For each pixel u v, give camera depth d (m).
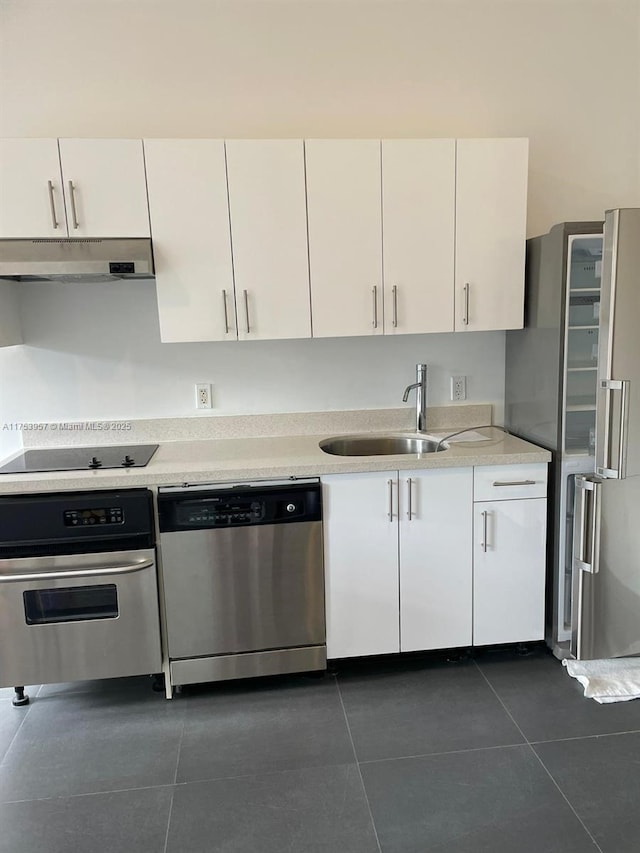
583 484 2.38
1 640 2.33
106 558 2.33
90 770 2.07
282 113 2.74
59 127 2.64
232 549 2.38
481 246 2.62
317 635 2.50
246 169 2.45
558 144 2.91
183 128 2.70
